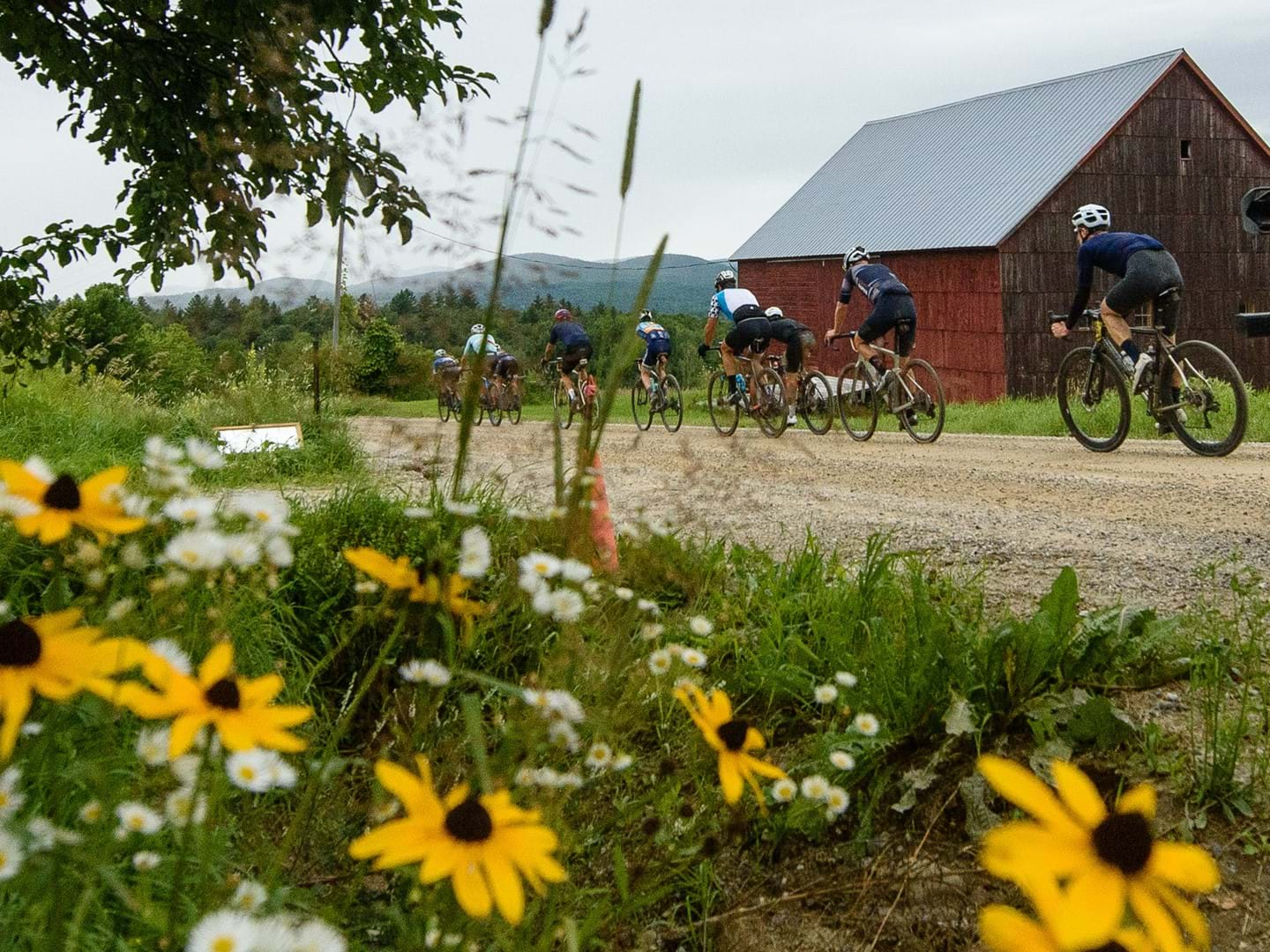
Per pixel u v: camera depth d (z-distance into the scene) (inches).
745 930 89.5
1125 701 113.1
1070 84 1451.8
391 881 81.4
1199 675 117.6
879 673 112.3
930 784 101.6
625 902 64.1
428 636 62.6
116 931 61.1
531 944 62.1
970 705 107.3
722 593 142.9
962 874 92.5
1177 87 1307.8
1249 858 90.7
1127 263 370.6
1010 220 1259.8
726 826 87.1
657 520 104.0
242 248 135.5
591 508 65.9
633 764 93.9
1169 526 225.9
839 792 69.0
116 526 48.1
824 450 423.8
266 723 38.8
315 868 80.4
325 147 125.3
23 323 267.1
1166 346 368.5
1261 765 98.7
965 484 302.4
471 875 35.1
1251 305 1347.2
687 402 591.2
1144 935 27.5
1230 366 347.3
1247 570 131.0
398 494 169.3
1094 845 28.4
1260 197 345.4
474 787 47.2
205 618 83.3
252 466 293.6
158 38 212.2
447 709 102.3
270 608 120.8
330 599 132.1
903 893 89.7
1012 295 1256.8
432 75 228.2
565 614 59.5
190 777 45.0
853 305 1489.9
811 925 90.5
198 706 38.1
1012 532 220.4
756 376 521.0
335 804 85.1
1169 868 28.0
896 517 239.5
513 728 55.4
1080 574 179.3
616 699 78.1
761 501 256.2
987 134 1494.8
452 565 72.0
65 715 54.4
